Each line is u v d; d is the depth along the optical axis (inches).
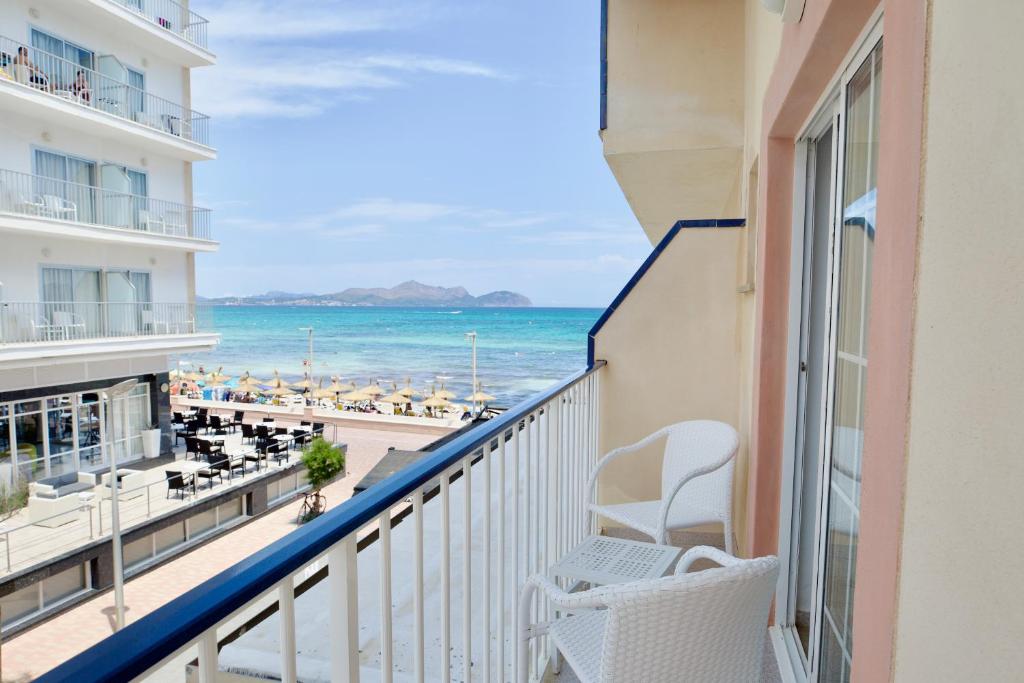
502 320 3297.2
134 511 488.1
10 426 524.7
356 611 36.5
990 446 25.5
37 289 535.8
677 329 154.9
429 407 1505.9
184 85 686.5
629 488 156.9
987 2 26.8
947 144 31.1
